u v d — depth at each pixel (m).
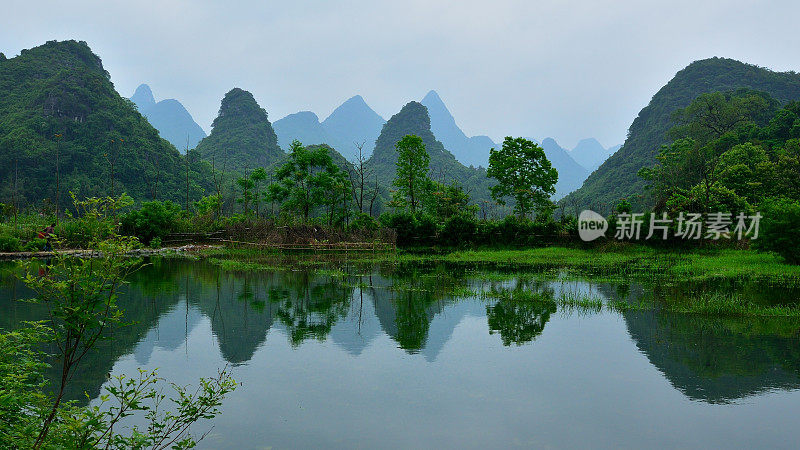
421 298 13.73
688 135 86.81
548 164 40.06
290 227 28.98
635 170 119.44
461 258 25.70
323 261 24.06
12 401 3.22
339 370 7.37
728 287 15.55
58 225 28.50
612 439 5.15
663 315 11.54
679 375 7.23
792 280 16.70
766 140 66.75
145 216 32.53
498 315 11.49
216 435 5.15
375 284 16.42
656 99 145.88
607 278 17.95
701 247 26.98
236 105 169.38
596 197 119.94
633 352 8.41
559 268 21.42
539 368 7.53
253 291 14.73
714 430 5.39
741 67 138.75
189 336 9.30
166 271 19.89
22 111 98.31
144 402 6.03
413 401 6.17
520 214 41.31
